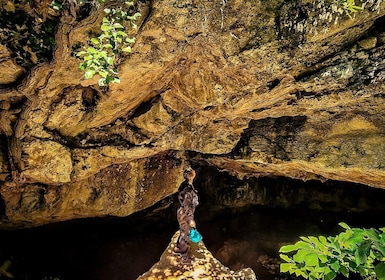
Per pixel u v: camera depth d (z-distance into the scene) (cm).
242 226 1258
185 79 697
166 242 1229
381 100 639
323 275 229
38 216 840
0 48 532
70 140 747
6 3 502
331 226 1184
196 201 516
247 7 549
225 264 1166
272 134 830
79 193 855
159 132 793
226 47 596
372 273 213
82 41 544
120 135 794
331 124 749
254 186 1204
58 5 480
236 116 784
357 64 593
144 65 616
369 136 713
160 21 550
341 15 522
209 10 549
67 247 1183
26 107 646
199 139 841
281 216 1248
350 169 733
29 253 1130
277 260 1130
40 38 541
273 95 685
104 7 517
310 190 1197
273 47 581
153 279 479
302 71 628
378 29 567
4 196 783
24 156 688
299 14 541
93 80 606
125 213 938
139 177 928
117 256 1195
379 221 1145
